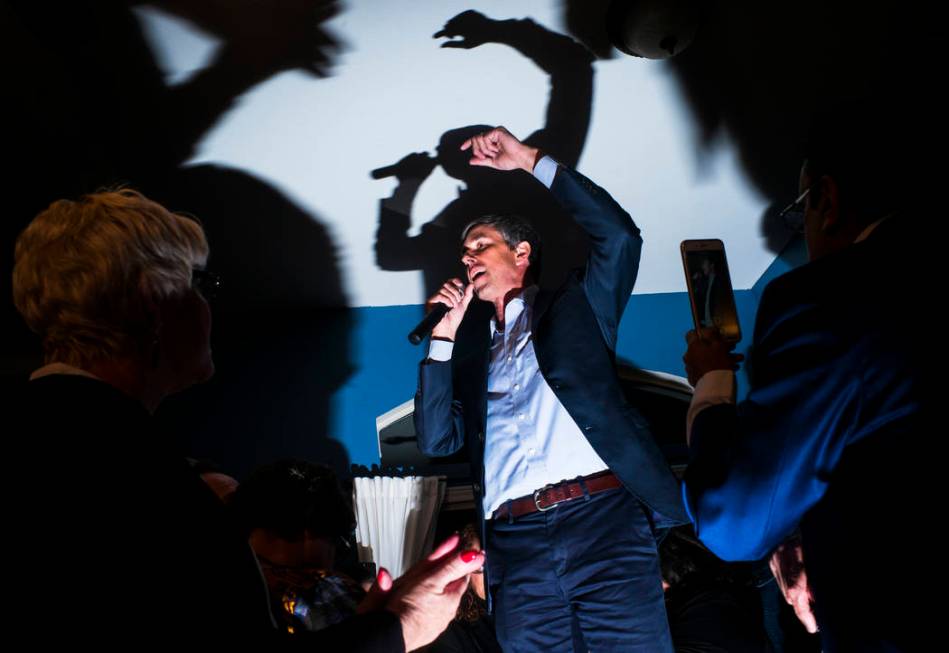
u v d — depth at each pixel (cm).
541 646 167
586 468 178
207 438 364
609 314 195
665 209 343
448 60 260
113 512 73
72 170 280
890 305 86
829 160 102
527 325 203
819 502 88
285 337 387
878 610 78
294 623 138
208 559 76
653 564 168
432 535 345
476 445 194
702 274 147
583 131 296
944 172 95
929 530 77
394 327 388
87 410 79
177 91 261
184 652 71
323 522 162
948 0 243
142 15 232
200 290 102
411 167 308
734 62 268
